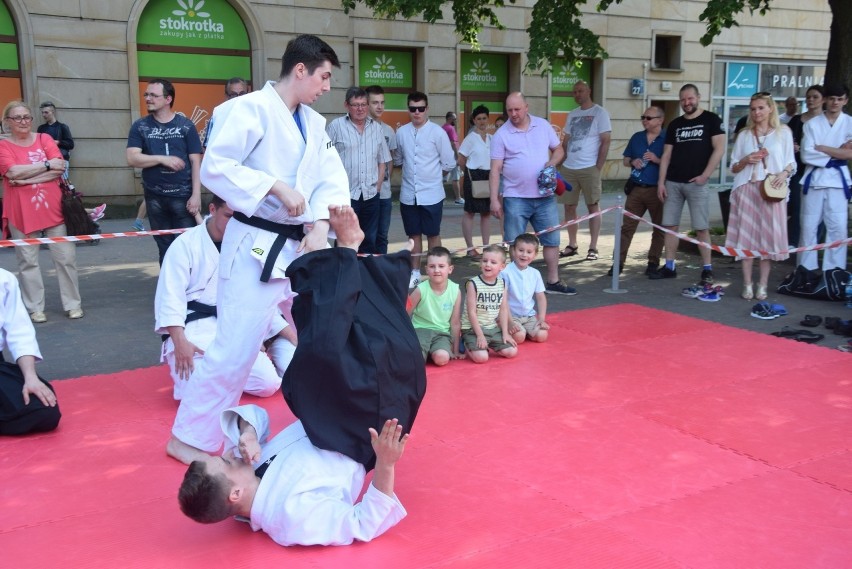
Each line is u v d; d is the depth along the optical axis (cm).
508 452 407
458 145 1620
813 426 441
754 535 322
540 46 862
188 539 319
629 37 1886
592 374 537
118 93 1348
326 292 300
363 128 819
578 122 1002
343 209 302
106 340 636
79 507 347
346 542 311
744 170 766
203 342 464
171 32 1397
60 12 1280
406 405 310
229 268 355
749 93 2142
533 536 321
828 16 2191
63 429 438
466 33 1127
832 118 790
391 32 1595
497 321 579
